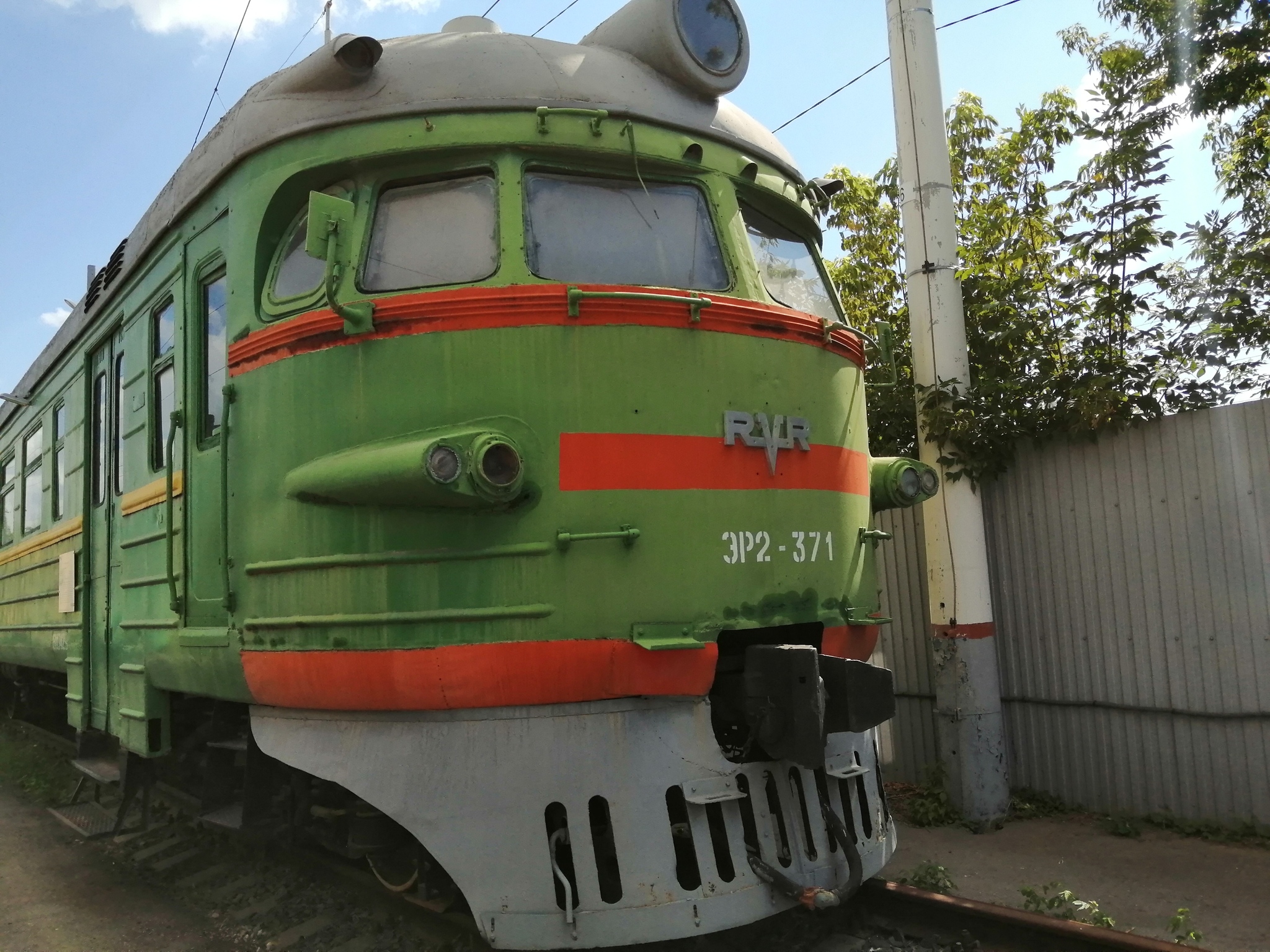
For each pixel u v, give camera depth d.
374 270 4.03
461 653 3.65
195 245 5.00
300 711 4.12
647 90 4.30
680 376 3.88
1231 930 4.23
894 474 4.91
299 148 4.24
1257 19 6.41
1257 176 7.29
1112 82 6.88
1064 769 6.22
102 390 6.74
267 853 5.41
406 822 3.71
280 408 4.10
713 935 4.16
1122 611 5.99
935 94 6.37
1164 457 5.84
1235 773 5.54
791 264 4.94
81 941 4.66
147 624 5.33
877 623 4.49
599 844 3.79
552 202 4.06
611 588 3.71
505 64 4.12
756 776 3.93
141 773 5.95
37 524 8.49
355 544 3.82
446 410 3.74
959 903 4.23
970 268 7.26
